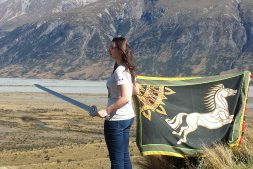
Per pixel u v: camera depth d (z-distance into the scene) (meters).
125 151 4.03
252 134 5.84
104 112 3.81
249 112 32.66
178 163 5.66
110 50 3.94
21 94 63.00
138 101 5.52
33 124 25.30
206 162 5.28
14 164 10.66
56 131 22.23
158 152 5.46
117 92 3.91
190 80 5.74
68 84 121.69
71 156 11.66
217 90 5.75
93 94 66.56
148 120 5.49
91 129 23.62
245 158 5.33
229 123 5.68
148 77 5.62
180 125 5.55
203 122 5.64
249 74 5.83
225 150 5.39
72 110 37.62
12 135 20.05
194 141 5.56
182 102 5.63
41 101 49.66
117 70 3.87
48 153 12.16
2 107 39.50
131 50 3.95
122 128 3.92
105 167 10.05
